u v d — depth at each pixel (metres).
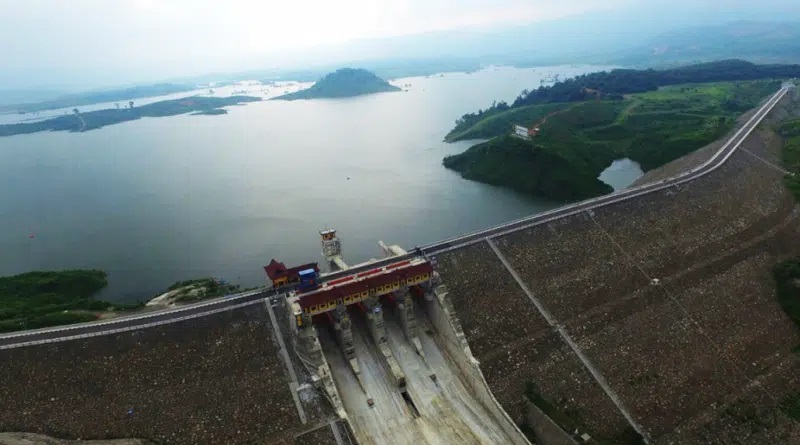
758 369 70.19
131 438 50.44
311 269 64.62
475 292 72.38
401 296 66.56
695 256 87.56
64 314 70.31
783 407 65.00
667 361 69.31
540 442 58.44
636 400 64.00
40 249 127.56
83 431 50.12
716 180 110.31
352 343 62.88
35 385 52.00
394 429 57.31
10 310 76.12
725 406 64.50
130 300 98.00
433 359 66.44
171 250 122.94
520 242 80.81
